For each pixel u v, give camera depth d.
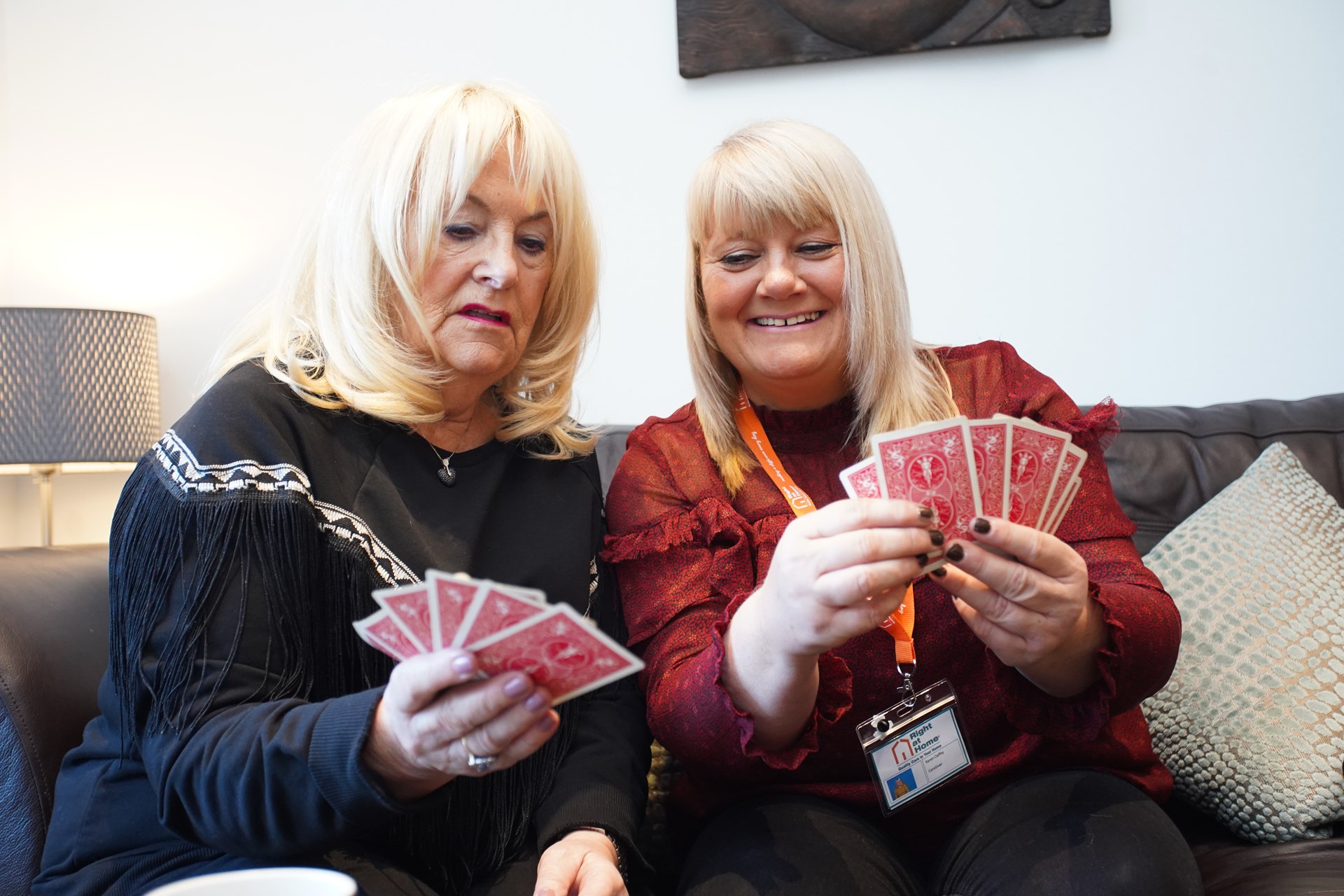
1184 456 1.87
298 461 1.18
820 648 1.02
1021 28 2.35
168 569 1.08
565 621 0.76
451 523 1.28
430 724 0.84
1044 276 2.39
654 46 2.54
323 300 1.27
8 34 2.75
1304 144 2.31
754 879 1.09
